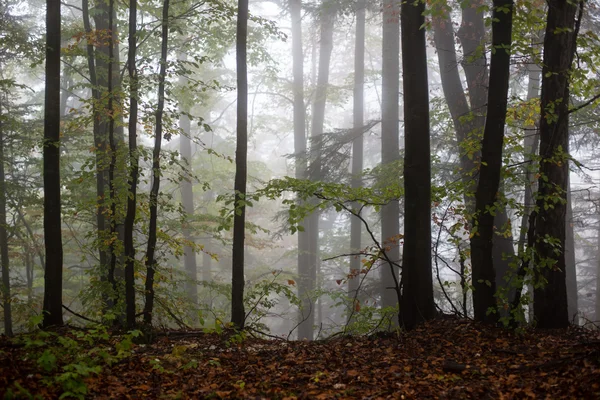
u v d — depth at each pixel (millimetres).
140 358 6195
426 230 8133
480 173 7781
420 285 8109
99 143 10164
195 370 5949
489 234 7793
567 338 7156
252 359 6496
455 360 6195
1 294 14633
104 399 4824
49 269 8039
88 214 11984
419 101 8125
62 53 9344
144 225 9562
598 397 4445
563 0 7586
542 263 7418
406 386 5176
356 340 7793
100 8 11430
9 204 14398
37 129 13820
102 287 9086
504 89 7527
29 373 5090
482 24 12820
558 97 7770
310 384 5348
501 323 7676
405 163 8219
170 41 12531
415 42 8102
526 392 4824
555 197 7492
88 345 6840
